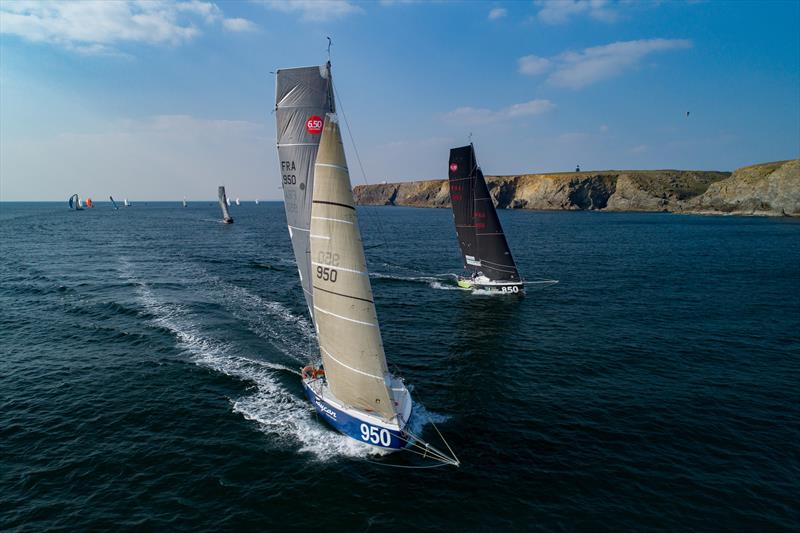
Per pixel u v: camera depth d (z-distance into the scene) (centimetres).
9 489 1597
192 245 8781
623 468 1734
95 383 2444
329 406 1966
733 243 8900
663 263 6531
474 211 4684
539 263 6556
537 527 1437
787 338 3212
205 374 2573
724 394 2348
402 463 1759
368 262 6712
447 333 3347
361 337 1756
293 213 2119
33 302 4047
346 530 1428
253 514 1495
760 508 1517
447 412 2166
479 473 1702
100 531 1415
